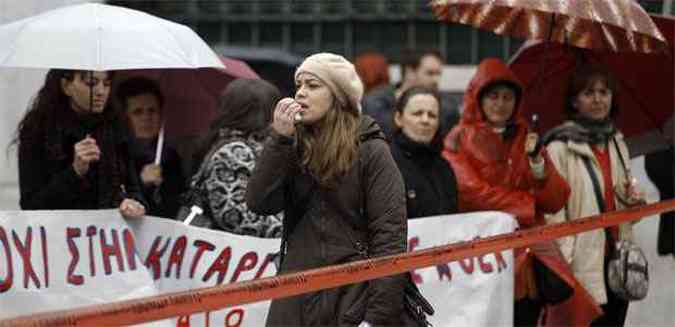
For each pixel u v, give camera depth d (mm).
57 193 18109
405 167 21000
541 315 22125
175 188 22922
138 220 18375
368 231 15984
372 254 15820
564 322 21906
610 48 21297
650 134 24828
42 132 18547
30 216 17453
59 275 17562
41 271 17438
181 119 23953
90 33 17734
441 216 21016
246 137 19031
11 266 17219
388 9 40969
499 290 21406
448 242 21078
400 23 41031
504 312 21500
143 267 18172
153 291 18141
